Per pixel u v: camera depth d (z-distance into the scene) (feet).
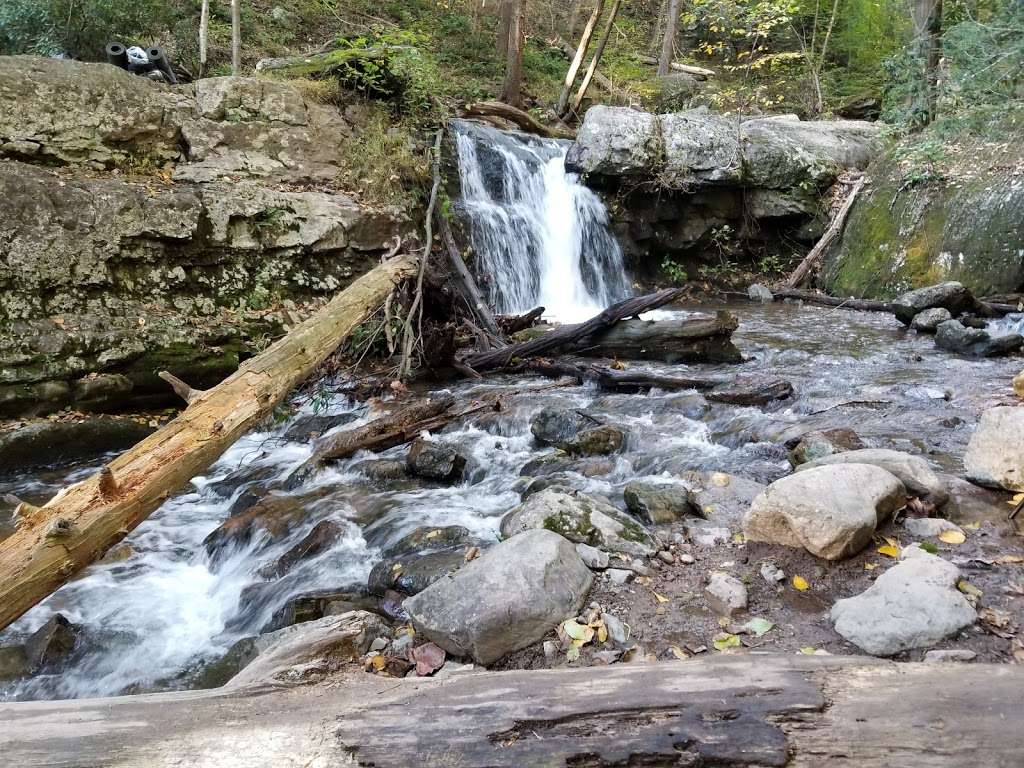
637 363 24.80
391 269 22.15
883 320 32.32
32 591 7.79
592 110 41.55
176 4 41.45
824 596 9.83
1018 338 24.47
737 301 39.45
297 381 13.89
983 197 33.47
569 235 39.88
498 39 59.88
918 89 39.50
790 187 41.42
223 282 25.55
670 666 6.68
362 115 34.01
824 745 5.21
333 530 13.92
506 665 8.80
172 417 22.63
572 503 12.00
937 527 11.02
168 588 13.64
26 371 20.25
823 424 17.25
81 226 22.11
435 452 16.99
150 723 6.05
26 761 5.35
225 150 28.48
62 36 31.14
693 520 12.52
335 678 7.54
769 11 52.47
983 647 8.02
